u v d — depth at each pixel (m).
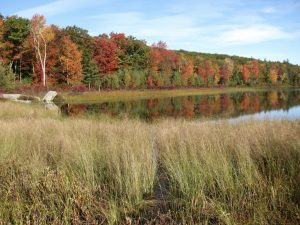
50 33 48.38
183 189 5.34
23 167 5.83
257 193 5.01
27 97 30.44
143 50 69.75
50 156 7.11
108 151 6.91
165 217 4.47
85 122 12.41
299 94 60.12
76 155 6.62
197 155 6.50
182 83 74.00
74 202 4.76
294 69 123.44
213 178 5.57
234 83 96.31
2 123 11.45
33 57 51.44
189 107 31.86
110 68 61.69
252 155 6.49
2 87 36.06
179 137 8.50
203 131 9.38
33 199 4.73
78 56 51.16
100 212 4.73
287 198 4.75
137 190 5.19
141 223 4.48
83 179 5.73
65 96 42.69
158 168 6.73
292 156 5.95
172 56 74.06
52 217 4.51
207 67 85.62
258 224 4.19
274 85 110.19
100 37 64.56
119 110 28.22
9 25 49.16
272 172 5.66
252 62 110.12
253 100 43.22
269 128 9.07
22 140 8.23
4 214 4.42
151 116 23.44
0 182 5.46
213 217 4.49
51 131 10.41
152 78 64.44
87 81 54.16
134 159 6.12
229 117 21.28
